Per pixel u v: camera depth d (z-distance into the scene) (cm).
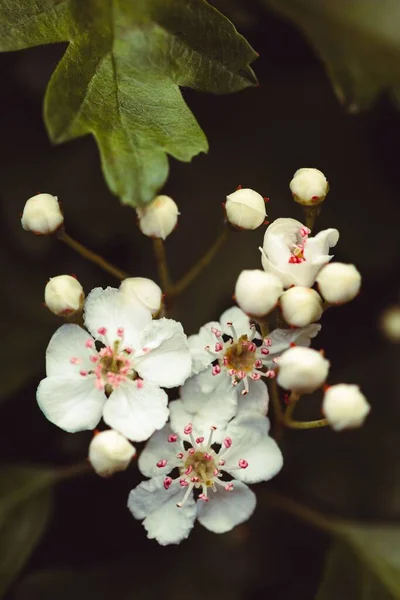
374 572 17
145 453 15
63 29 15
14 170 18
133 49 15
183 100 15
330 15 17
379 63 17
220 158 18
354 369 18
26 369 18
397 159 18
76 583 17
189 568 18
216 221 18
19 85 17
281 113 18
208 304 17
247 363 15
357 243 18
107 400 15
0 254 18
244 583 18
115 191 14
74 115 14
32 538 16
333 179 18
